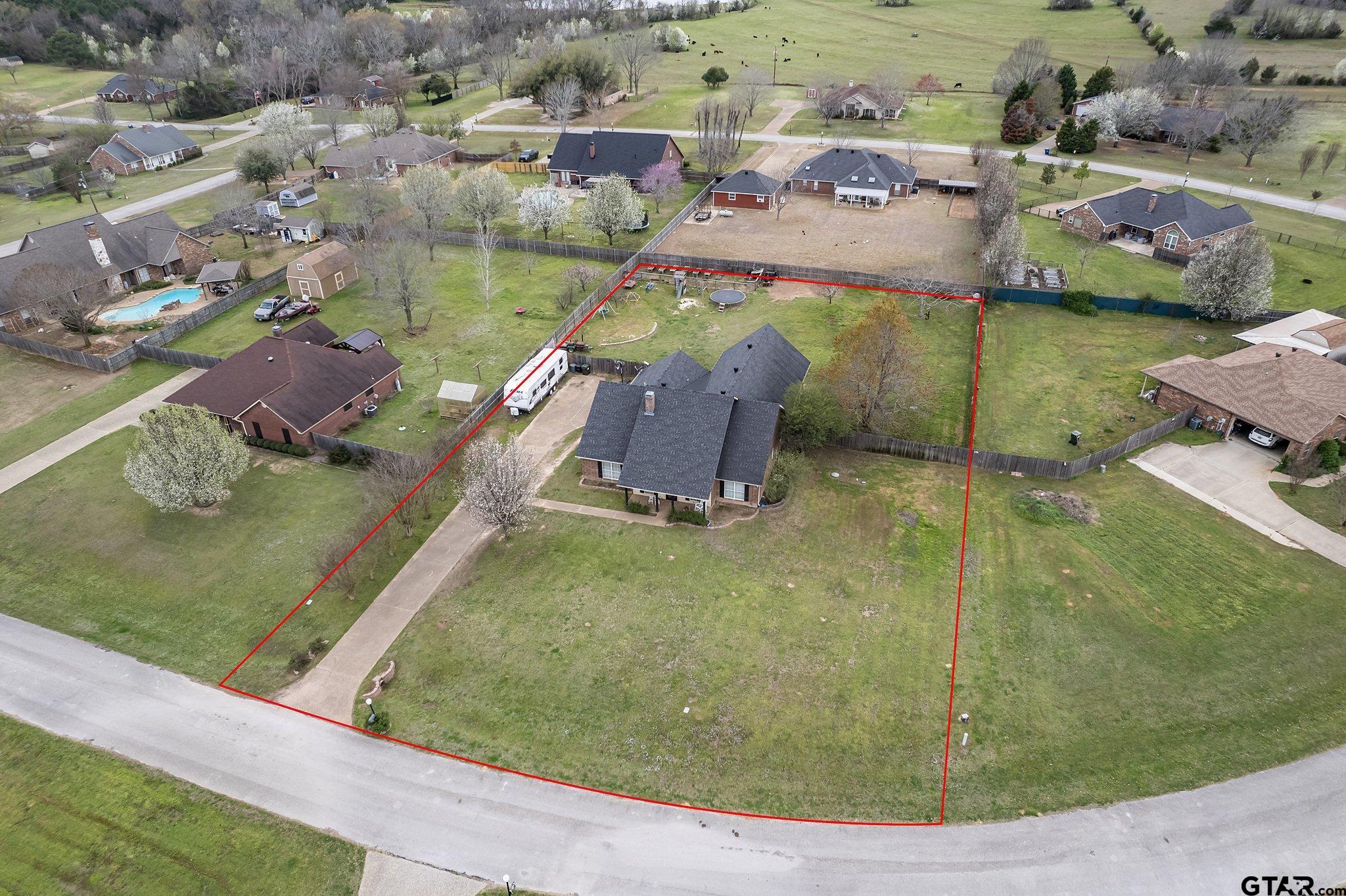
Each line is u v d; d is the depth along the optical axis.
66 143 128.38
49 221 104.81
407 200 93.31
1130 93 124.69
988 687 38.59
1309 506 49.19
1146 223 87.12
